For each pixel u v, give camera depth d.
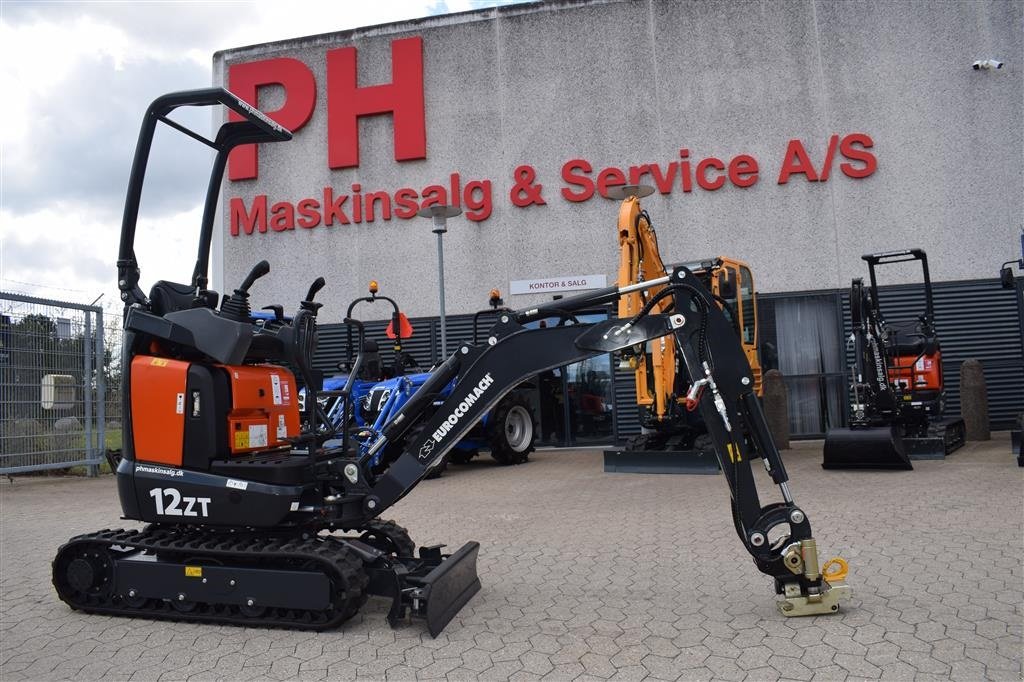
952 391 12.95
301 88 14.89
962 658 3.42
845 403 13.13
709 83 13.65
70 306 11.41
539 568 5.31
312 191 14.88
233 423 4.55
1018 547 5.22
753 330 11.71
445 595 4.25
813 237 13.31
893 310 13.09
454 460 12.19
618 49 13.94
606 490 8.76
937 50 13.09
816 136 13.34
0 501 9.25
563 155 14.05
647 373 10.23
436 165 14.45
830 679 3.27
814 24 13.40
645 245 10.07
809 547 4.05
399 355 10.48
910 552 5.21
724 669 3.43
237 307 4.64
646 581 4.89
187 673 3.65
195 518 4.46
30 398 10.94
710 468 9.74
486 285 14.21
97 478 11.58
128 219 4.72
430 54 14.56
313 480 4.53
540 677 3.44
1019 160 12.86
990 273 12.91
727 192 13.54
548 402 13.98
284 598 4.15
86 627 4.39
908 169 13.12
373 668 3.63
